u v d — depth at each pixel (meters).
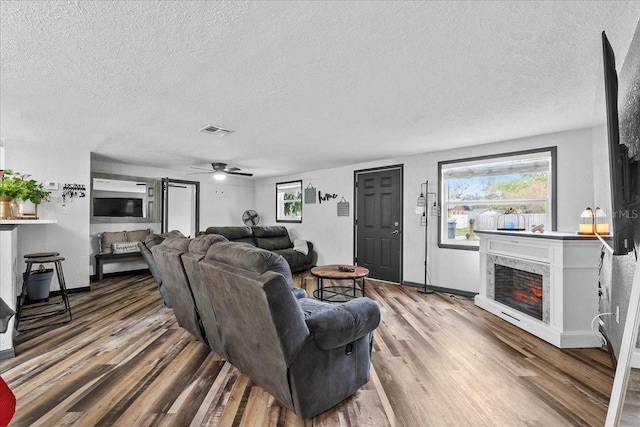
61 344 2.61
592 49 1.77
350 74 2.10
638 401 1.09
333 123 3.19
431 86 2.29
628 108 1.72
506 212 3.74
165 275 2.71
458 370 2.20
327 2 1.39
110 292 4.41
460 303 3.90
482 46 1.75
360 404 1.81
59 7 1.39
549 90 2.35
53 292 4.17
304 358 1.60
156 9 1.42
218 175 5.62
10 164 3.87
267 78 2.15
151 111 2.82
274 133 3.58
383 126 3.30
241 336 1.84
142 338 2.75
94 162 5.27
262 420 1.66
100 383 2.01
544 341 2.71
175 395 1.89
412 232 4.84
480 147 4.12
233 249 1.79
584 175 3.36
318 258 6.41
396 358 2.38
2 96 2.44
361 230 5.60
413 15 1.48
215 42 1.70
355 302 1.90
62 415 1.68
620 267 2.12
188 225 6.81
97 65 1.95
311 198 6.55
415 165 4.80
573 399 1.85
